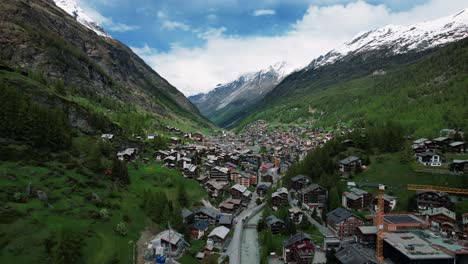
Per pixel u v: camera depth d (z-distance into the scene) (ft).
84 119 618.44
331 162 620.90
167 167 629.92
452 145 590.55
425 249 350.64
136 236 360.07
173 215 414.82
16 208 307.99
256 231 471.62
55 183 382.83
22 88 551.18
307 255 362.12
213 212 479.41
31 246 271.69
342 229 428.56
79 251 288.30
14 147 410.11
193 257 363.56
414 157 579.07
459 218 416.26
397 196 491.31
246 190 604.90
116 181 465.88
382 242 377.91
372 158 630.74
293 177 631.15
